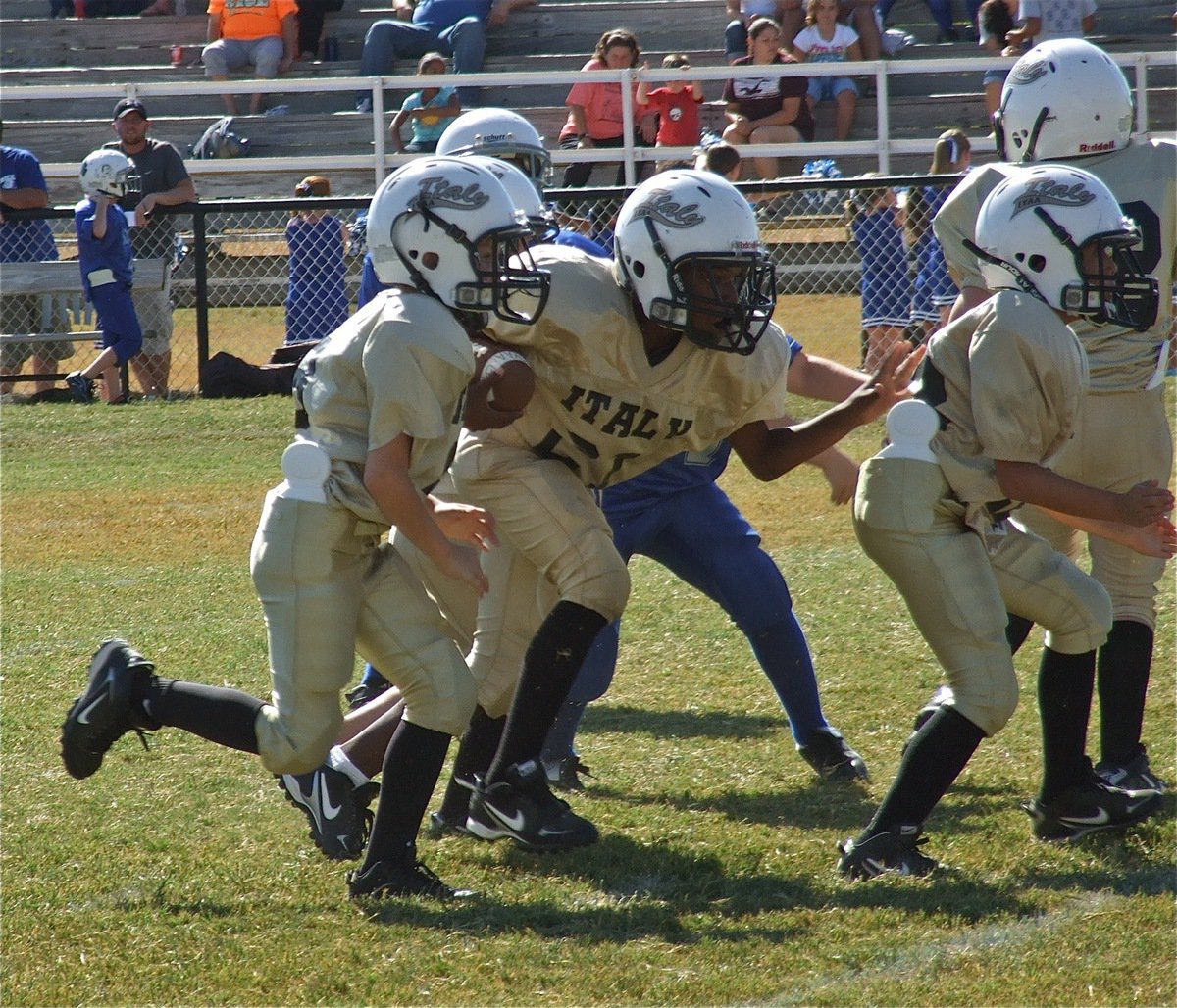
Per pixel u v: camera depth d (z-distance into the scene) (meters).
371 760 10.36
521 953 8.37
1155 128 44.88
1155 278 11.27
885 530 9.55
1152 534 10.06
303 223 32.25
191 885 9.50
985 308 9.53
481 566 10.45
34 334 32.75
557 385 9.66
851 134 44.06
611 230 30.39
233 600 17.55
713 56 47.50
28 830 10.55
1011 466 9.29
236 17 47.03
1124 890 9.15
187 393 32.81
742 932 8.63
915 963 8.15
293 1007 7.80
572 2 49.56
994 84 41.84
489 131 12.95
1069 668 9.97
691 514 11.86
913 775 9.52
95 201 31.19
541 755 11.58
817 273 36.22
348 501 8.91
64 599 17.67
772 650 11.74
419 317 8.77
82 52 50.75
